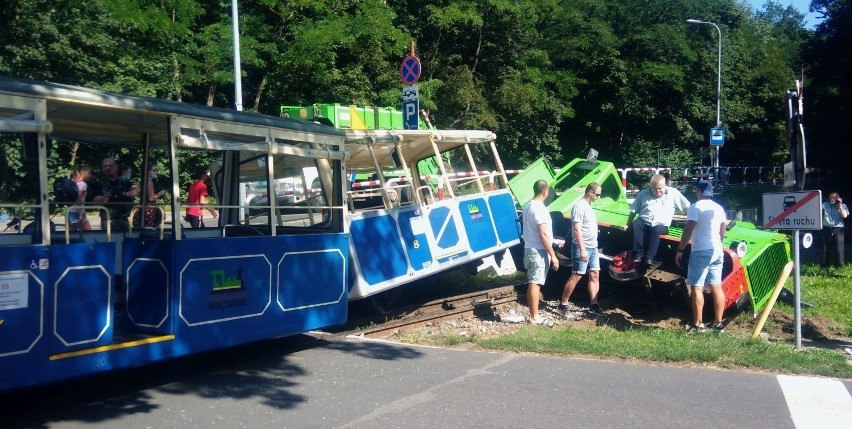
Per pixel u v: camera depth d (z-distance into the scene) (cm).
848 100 3016
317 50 2570
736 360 771
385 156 1012
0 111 556
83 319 579
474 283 1231
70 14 2022
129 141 750
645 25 4191
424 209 979
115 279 683
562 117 3897
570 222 1115
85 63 2058
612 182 1251
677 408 624
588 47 3909
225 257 686
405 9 3161
